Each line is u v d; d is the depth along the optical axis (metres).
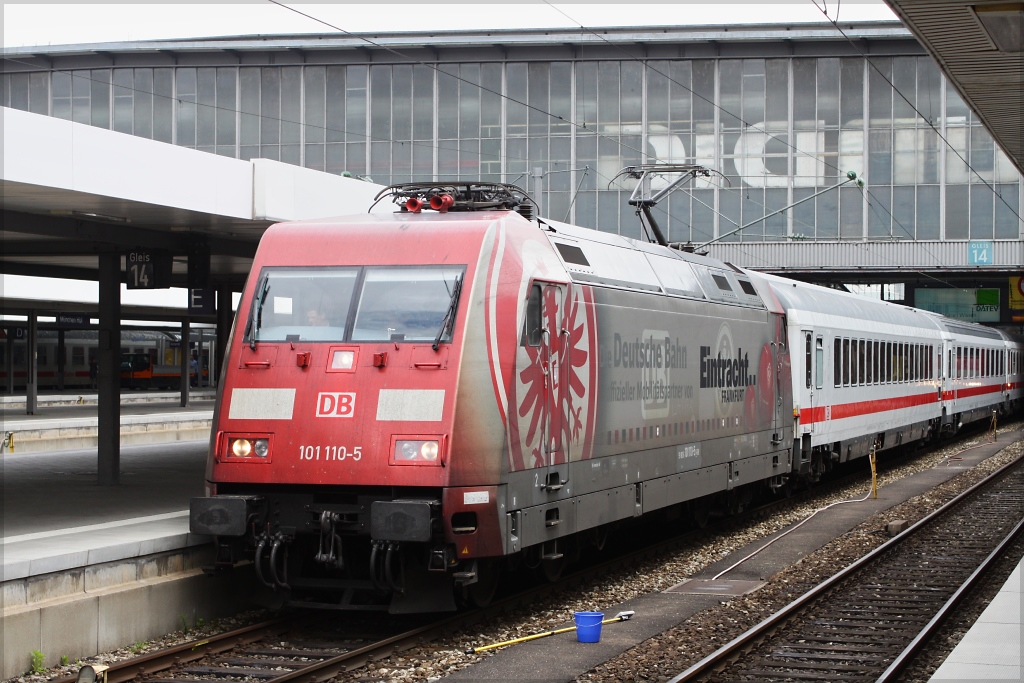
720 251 44.59
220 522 10.27
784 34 44.88
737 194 46.44
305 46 47.28
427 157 47.62
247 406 10.50
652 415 13.78
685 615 11.51
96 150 11.87
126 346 56.53
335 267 10.83
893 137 45.56
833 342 21.97
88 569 9.79
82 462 21.66
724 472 16.25
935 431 32.88
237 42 47.97
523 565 13.24
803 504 21.06
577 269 12.02
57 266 21.83
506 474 10.27
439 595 10.47
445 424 9.91
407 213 11.49
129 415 32.47
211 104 49.03
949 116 45.22
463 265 10.48
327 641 10.37
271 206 13.99
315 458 10.16
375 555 10.01
